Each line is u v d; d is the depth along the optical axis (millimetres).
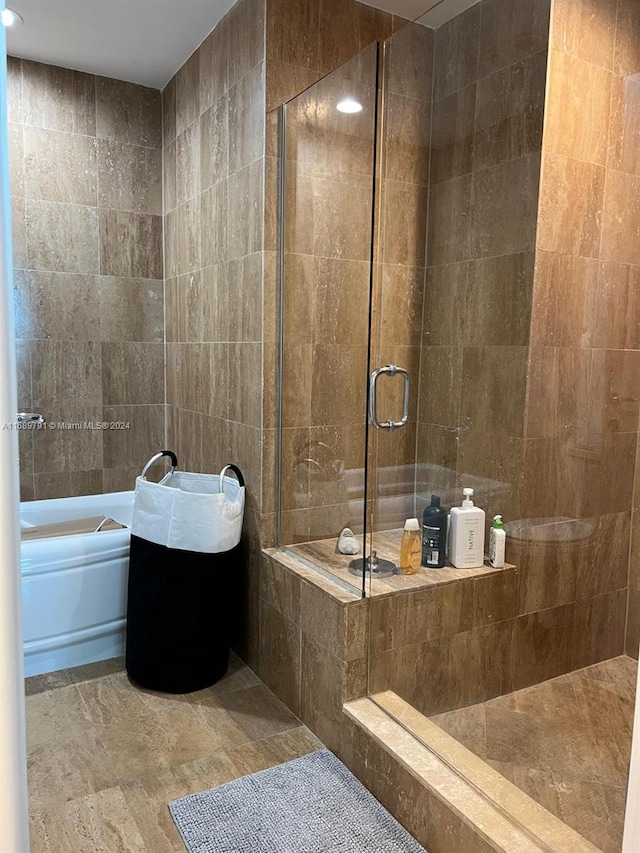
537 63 1997
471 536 2051
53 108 2904
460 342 2256
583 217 1947
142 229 3197
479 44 2164
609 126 1909
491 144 2148
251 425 2447
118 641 2627
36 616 2420
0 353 371
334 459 2256
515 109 2072
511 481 2055
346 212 2203
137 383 3271
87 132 3000
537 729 1740
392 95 2197
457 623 1983
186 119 2891
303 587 2129
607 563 1827
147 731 2104
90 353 3123
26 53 2781
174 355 3215
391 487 2217
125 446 3279
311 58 2305
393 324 2234
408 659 2021
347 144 2197
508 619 1914
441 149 2301
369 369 2135
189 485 2611
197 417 2971
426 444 2277
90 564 2512
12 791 406
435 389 2330
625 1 1858
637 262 1854
